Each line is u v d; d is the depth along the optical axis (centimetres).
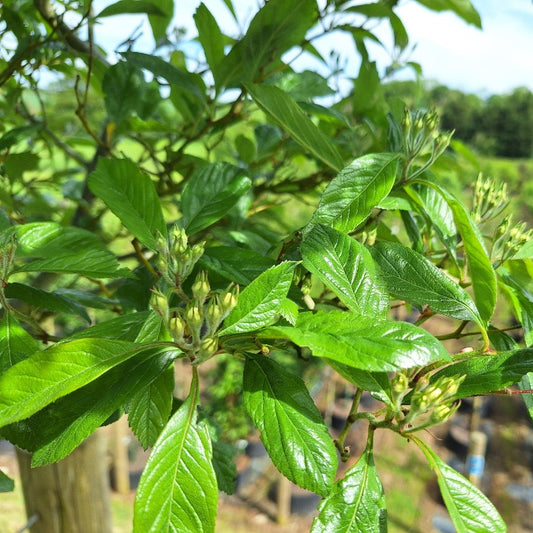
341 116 55
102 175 40
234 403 226
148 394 33
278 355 229
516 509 227
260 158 71
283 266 31
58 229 42
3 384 28
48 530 86
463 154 70
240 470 233
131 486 220
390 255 37
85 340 29
